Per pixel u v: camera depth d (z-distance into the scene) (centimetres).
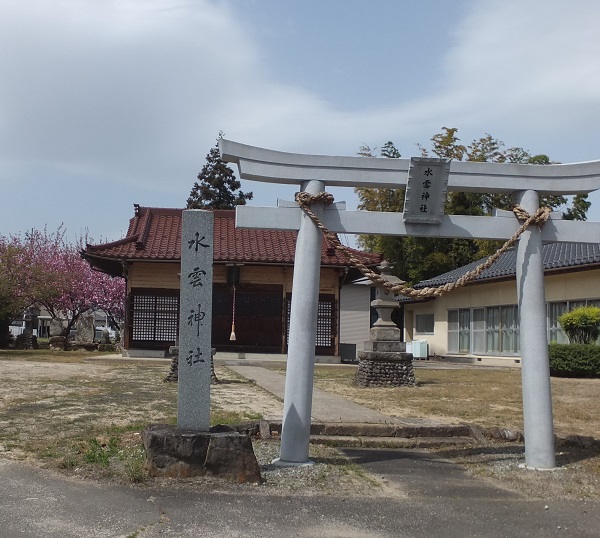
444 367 2594
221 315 2753
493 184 854
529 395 847
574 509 673
